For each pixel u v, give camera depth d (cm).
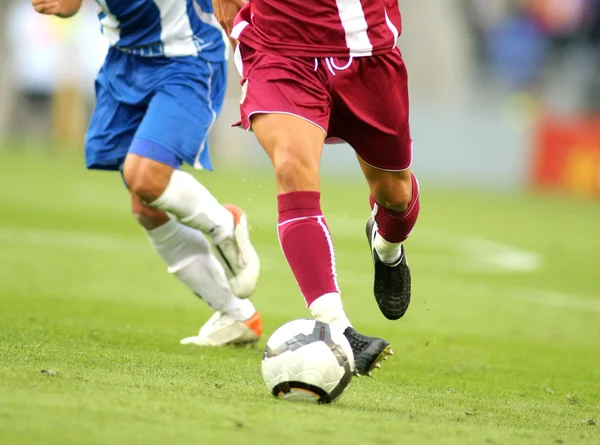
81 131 10925
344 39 1359
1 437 907
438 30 11256
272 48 1363
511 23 11219
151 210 1867
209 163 1861
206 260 1916
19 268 3133
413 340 2294
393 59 1395
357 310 2783
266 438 977
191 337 1952
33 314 2186
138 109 1878
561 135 8681
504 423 1222
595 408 1490
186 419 1027
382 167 1462
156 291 2898
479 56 11356
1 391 1080
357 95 1388
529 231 5731
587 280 3806
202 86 1831
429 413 1247
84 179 7312
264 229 4947
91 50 10806
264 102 1338
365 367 1283
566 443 1101
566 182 8625
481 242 5031
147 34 1827
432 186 8875
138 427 975
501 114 10125
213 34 1864
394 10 1426
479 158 9212
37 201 5597
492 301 3148
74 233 4272
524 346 2339
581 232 5856
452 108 10450
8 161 8506
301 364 1209
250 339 1955
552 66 11194
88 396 1095
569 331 2661
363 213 6028
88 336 1850
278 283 3222
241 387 1313
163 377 1341
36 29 10881
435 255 4384
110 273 3200
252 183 7562
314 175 1323
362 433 1038
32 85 11012
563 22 11094
